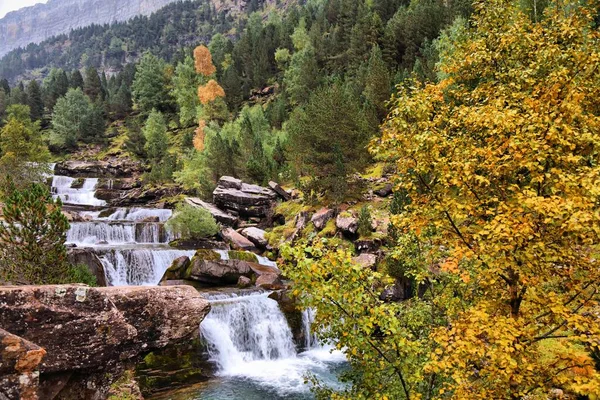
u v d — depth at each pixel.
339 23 103.69
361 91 62.97
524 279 5.77
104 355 7.75
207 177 56.50
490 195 6.95
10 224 13.35
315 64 86.56
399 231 8.88
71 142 95.31
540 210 5.11
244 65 117.44
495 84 9.37
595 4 9.89
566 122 6.17
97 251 25.48
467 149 6.67
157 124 91.50
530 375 5.93
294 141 46.25
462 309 7.96
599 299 6.17
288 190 47.75
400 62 76.38
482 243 5.89
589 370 5.39
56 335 7.17
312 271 5.54
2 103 103.75
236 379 17.41
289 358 20.58
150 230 39.41
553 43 8.86
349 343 5.94
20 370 5.87
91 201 59.88
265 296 23.05
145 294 9.67
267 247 36.69
